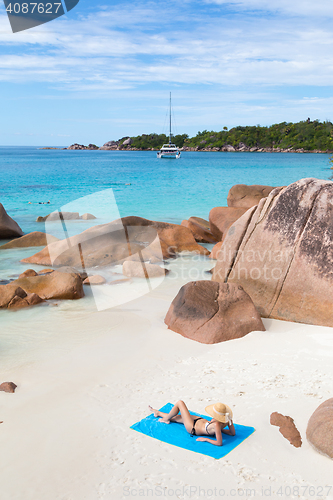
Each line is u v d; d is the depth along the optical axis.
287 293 6.91
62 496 3.02
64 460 3.44
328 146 169.62
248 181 37.19
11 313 7.29
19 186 31.34
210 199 25.00
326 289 6.55
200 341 6.04
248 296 6.60
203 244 13.70
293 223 7.18
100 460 3.43
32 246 12.66
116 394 4.55
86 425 3.96
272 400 4.30
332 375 4.84
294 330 6.35
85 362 5.41
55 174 45.59
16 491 3.09
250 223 7.76
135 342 6.05
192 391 4.55
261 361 5.29
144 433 3.79
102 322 6.88
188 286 6.79
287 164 73.81
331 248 6.66
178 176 43.94
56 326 6.71
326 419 3.59
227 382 4.74
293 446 3.58
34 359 5.53
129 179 39.59
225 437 3.71
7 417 4.14
